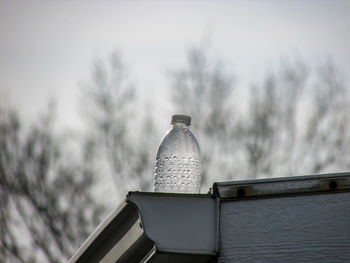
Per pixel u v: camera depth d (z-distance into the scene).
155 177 7.70
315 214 6.21
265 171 26.80
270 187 6.28
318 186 6.26
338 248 6.14
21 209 27.55
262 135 27.17
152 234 6.07
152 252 6.22
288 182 6.28
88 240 6.71
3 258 27.20
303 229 6.19
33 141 28.20
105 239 6.62
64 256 27.16
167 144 7.71
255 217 6.24
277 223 6.21
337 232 6.16
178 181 7.61
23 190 27.62
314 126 27.48
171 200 6.18
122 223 6.36
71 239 27.16
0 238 27.25
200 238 6.15
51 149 27.94
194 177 7.66
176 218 6.15
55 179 27.64
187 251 6.09
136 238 6.30
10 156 27.58
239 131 27.23
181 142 7.71
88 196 27.34
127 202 6.10
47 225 27.27
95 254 6.89
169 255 6.14
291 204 6.24
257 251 6.17
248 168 26.77
